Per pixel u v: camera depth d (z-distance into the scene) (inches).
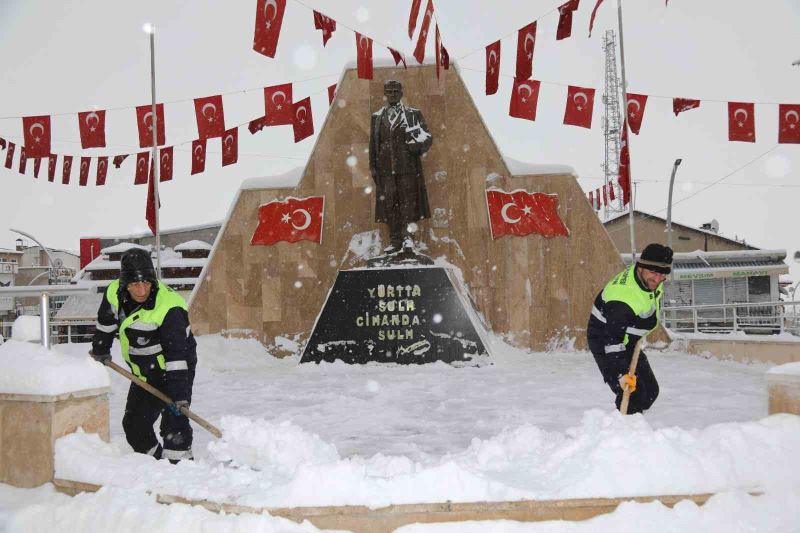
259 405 349.7
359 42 460.4
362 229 700.0
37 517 139.1
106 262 1175.6
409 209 640.4
